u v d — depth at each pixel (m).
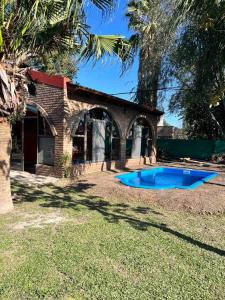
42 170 12.56
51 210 7.60
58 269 4.42
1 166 7.14
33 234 5.83
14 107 6.46
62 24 6.67
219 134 26.41
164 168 17.66
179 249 5.35
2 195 7.21
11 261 4.64
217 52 7.16
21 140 13.58
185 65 11.16
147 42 17.66
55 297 3.72
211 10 5.57
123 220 6.98
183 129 33.94
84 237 5.74
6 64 6.15
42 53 7.19
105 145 15.23
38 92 12.20
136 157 18.41
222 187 11.14
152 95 21.39
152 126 19.95
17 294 3.76
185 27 9.20
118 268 4.54
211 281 4.28
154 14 16.03
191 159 24.30
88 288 3.95
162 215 7.61
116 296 3.79
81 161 13.49
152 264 4.72
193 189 10.37
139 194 9.34
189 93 17.28
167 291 3.96
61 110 11.77
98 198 9.18
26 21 5.85
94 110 14.12
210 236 6.13
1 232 5.91
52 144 12.31
